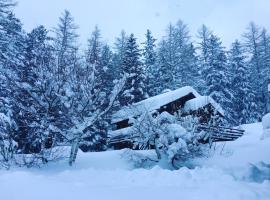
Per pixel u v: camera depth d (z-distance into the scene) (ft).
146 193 17.06
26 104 47.80
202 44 147.02
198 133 48.16
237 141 57.36
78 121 45.01
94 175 29.86
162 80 121.60
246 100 126.11
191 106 70.44
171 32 147.64
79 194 16.48
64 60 47.32
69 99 45.03
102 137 74.79
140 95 101.24
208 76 121.70
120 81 47.65
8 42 69.31
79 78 46.03
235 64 134.31
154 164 44.93
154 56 136.05
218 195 16.28
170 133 46.37
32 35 90.17
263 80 136.26
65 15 114.11
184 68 131.34
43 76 44.65
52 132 44.21
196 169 31.60
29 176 22.75
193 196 16.14
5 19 71.20
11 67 66.03
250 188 18.90
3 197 15.67
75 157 43.06
